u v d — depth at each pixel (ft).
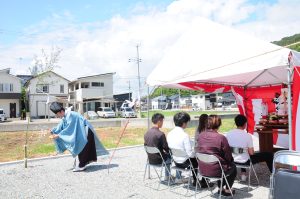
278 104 29.09
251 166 18.01
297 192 9.89
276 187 10.42
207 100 202.49
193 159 17.92
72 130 24.27
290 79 15.01
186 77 19.13
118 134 56.80
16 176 23.39
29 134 61.57
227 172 15.62
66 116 24.34
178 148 17.54
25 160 26.73
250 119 31.94
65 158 31.30
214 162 15.44
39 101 140.87
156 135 18.58
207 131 16.21
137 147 38.32
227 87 30.94
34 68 58.54
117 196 17.87
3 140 52.11
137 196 17.72
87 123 25.13
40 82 76.18
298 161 11.02
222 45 18.13
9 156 33.86
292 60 14.89
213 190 18.31
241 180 20.07
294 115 15.40
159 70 21.12
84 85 156.46
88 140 24.86
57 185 20.65
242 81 28.50
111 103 160.86
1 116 119.03
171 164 19.53
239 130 18.01
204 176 15.88
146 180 21.35
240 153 17.75
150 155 18.94
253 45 16.67
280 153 11.43
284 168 11.06
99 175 23.21
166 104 210.59
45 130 67.10
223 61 17.61
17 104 144.25
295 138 15.28
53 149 38.40
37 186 20.49
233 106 197.26
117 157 31.01
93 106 153.99
